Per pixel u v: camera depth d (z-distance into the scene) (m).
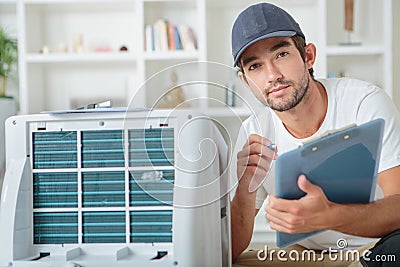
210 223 1.13
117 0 3.22
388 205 1.17
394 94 3.40
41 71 3.42
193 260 1.11
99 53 3.21
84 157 1.19
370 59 3.35
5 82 3.32
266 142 1.27
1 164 2.55
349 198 1.15
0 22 3.49
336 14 3.39
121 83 3.46
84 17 3.48
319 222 1.10
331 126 1.54
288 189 1.10
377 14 3.23
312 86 1.52
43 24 3.47
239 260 1.54
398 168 1.37
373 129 1.07
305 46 1.54
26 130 1.21
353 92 1.54
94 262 1.13
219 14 3.40
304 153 1.05
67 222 1.20
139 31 3.19
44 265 1.14
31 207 1.21
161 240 1.16
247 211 1.45
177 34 3.23
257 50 1.44
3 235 1.18
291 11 3.38
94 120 1.18
